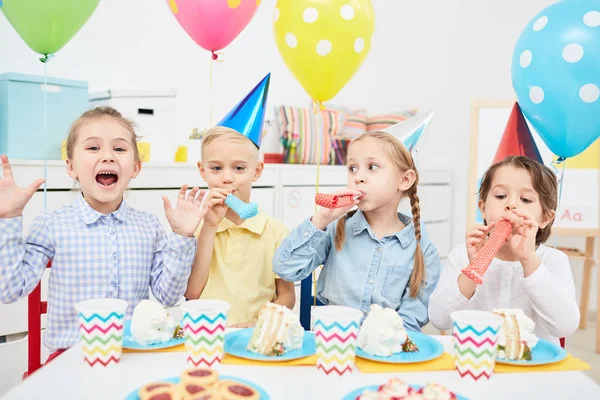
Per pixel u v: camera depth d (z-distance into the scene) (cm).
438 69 354
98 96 220
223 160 131
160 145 226
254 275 137
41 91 190
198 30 143
